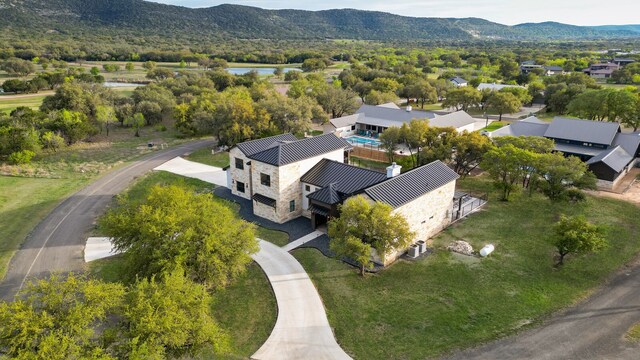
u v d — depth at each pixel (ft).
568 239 110.01
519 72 545.85
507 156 155.22
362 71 492.13
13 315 64.44
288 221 147.13
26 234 137.18
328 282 109.40
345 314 96.73
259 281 110.32
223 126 226.79
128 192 174.70
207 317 79.20
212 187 179.01
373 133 273.33
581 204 155.12
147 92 338.13
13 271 116.06
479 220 144.36
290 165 143.54
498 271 112.47
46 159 221.25
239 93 324.80
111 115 280.92
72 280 73.15
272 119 243.19
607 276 109.70
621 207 153.38
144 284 77.51
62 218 149.38
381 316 95.45
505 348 84.28
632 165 200.85
